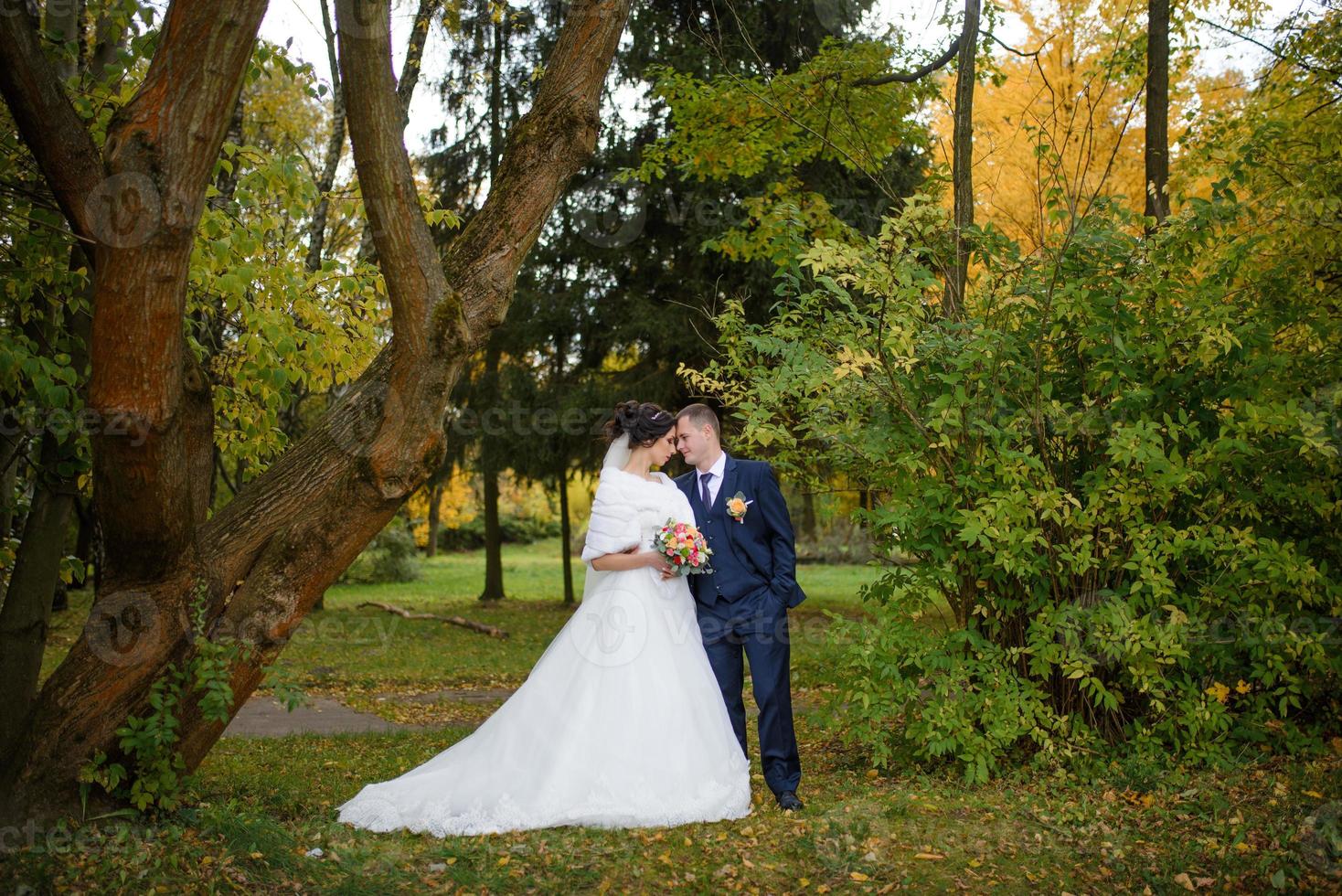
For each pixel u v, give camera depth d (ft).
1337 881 11.22
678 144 30.48
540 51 52.90
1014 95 31.50
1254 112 25.09
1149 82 23.82
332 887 11.30
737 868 12.01
